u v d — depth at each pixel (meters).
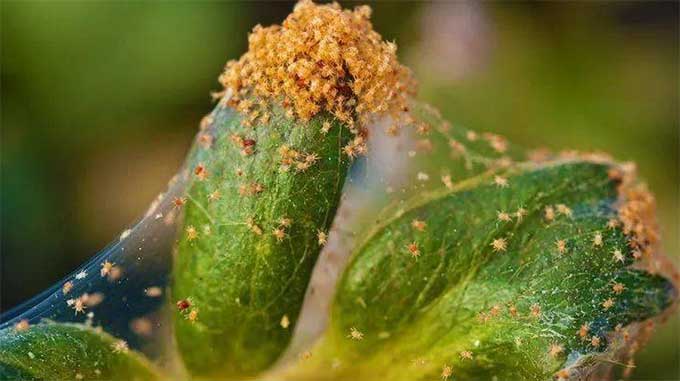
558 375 0.06
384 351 0.06
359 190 0.06
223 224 0.06
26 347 0.06
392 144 0.06
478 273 0.06
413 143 0.06
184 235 0.06
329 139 0.06
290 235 0.06
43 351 0.06
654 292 0.06
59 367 0.06
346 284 0.06
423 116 0.06
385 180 0.06
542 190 0.06
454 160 0.06
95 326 0.06
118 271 0.06
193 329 0.06
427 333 0.06
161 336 0.06
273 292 0.06
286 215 0.06
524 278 0.06
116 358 0.06
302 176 0.06
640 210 0.06
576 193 0.06
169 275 0.06
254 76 0.06
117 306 0.06
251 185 0.06
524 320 0.06
